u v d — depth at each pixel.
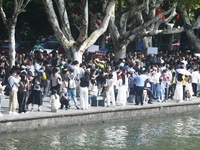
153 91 40.94
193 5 48.78
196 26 58.75
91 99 36.72
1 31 65.00
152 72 40.91
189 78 43.44
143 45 56.62
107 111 35.25
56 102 32.78
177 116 40.75
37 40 63.75
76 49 43.22
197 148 29.70
